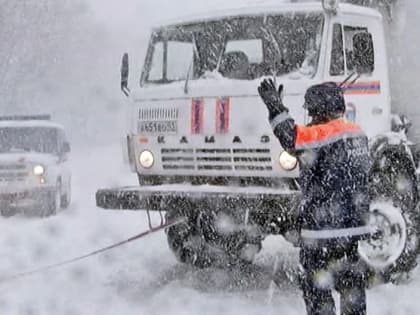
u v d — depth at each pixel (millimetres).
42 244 14180
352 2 11141
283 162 9391
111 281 10766
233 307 9211
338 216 7312
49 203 19266
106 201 10125
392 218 10008
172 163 10305
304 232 7457
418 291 9938
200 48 10523
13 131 20969
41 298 9812
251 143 9594
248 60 10086
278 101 7453
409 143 10758
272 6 10086
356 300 7469
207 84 9969
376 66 10297
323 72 9492
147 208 9859
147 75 10883
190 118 10070
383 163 9953
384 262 9992
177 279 10844
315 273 7402
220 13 10469
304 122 9320
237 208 9289
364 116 10039
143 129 10531
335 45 9695
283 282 10648
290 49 9797
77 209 20672
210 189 9625
